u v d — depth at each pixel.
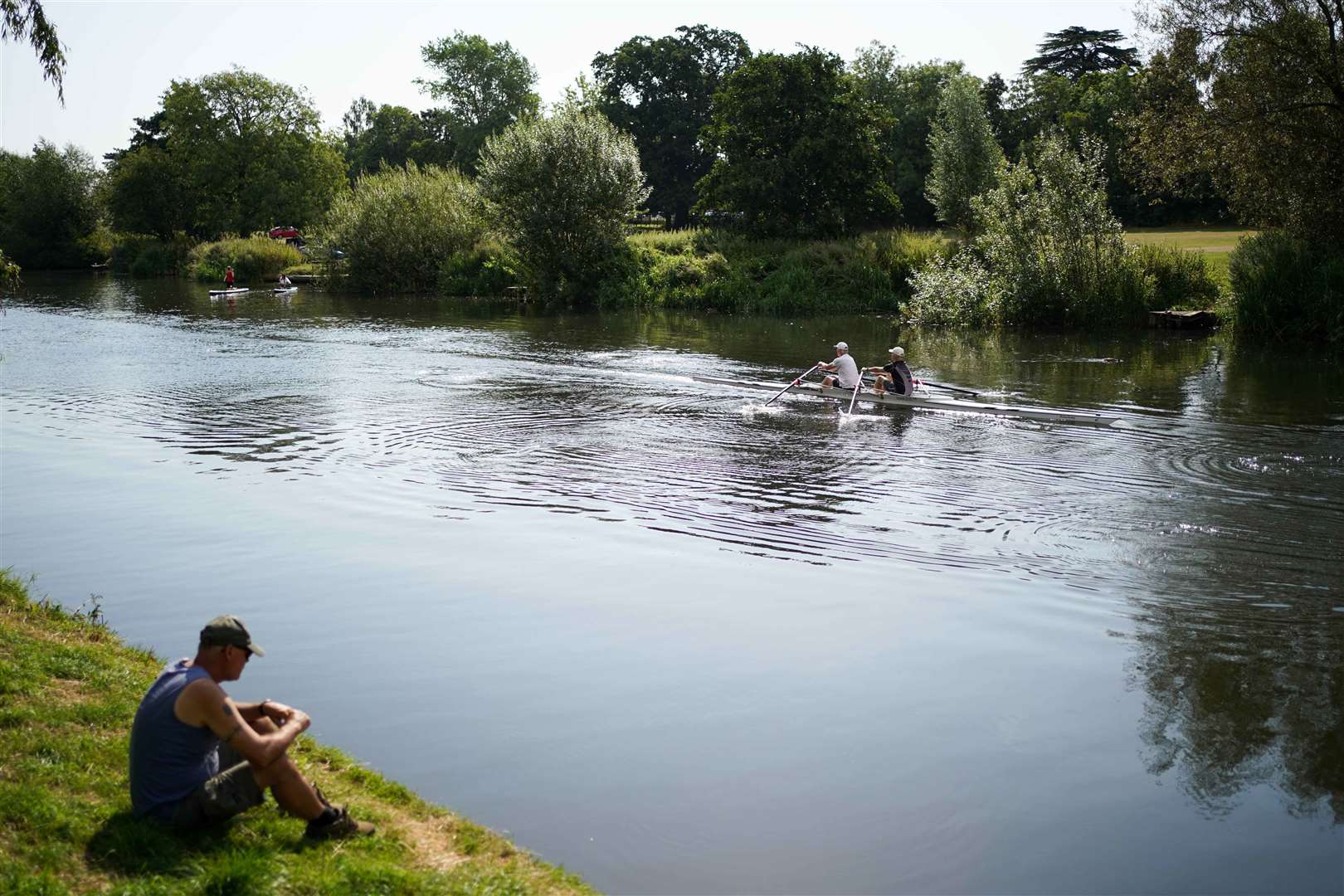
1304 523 13.12
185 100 80.75
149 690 5.72
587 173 49.47
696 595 10.92
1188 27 32.53
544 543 12.63
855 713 8.32
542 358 29.31
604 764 7.50
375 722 8.12
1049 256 37.16
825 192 56.62
